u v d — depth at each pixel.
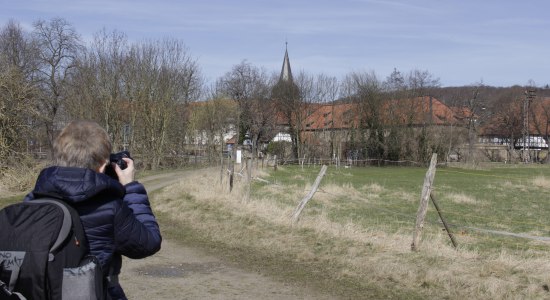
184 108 51.66
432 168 9.80
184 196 18.41
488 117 88.94
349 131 67.25
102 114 43.88
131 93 45.50
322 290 7.85
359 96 66.75
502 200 22.58
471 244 11.12
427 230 12.91
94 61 44.84
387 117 64.94
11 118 24.12
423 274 8.20
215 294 7.54
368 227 12.59
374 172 48.62
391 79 67.38
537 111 98.31
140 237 3.01
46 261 2.63
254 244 11.02
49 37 52.16
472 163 60.34
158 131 46.41
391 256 9.32
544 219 16.70
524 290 7.32
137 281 8.20
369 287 8.01
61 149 3.06
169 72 48.25
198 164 50.66
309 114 71.88
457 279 7.89
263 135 72.19
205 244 11.34
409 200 21.08
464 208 19.12
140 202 3.25
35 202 2.80
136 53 46.84
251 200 16.28
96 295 2.74
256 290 7.80
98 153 3.09
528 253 10.05
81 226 2.79
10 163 23.55
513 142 97.69
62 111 49.41
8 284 2.62
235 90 74.69
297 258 9.84
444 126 64.12
